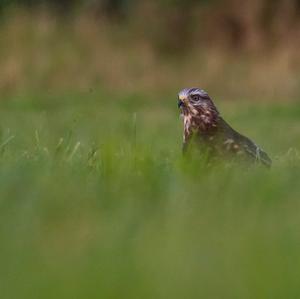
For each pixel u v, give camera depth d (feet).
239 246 71.56
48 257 68.59
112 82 395.34
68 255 69.10
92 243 71.77
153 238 73.00
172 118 317.01
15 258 68.28
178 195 90.07
